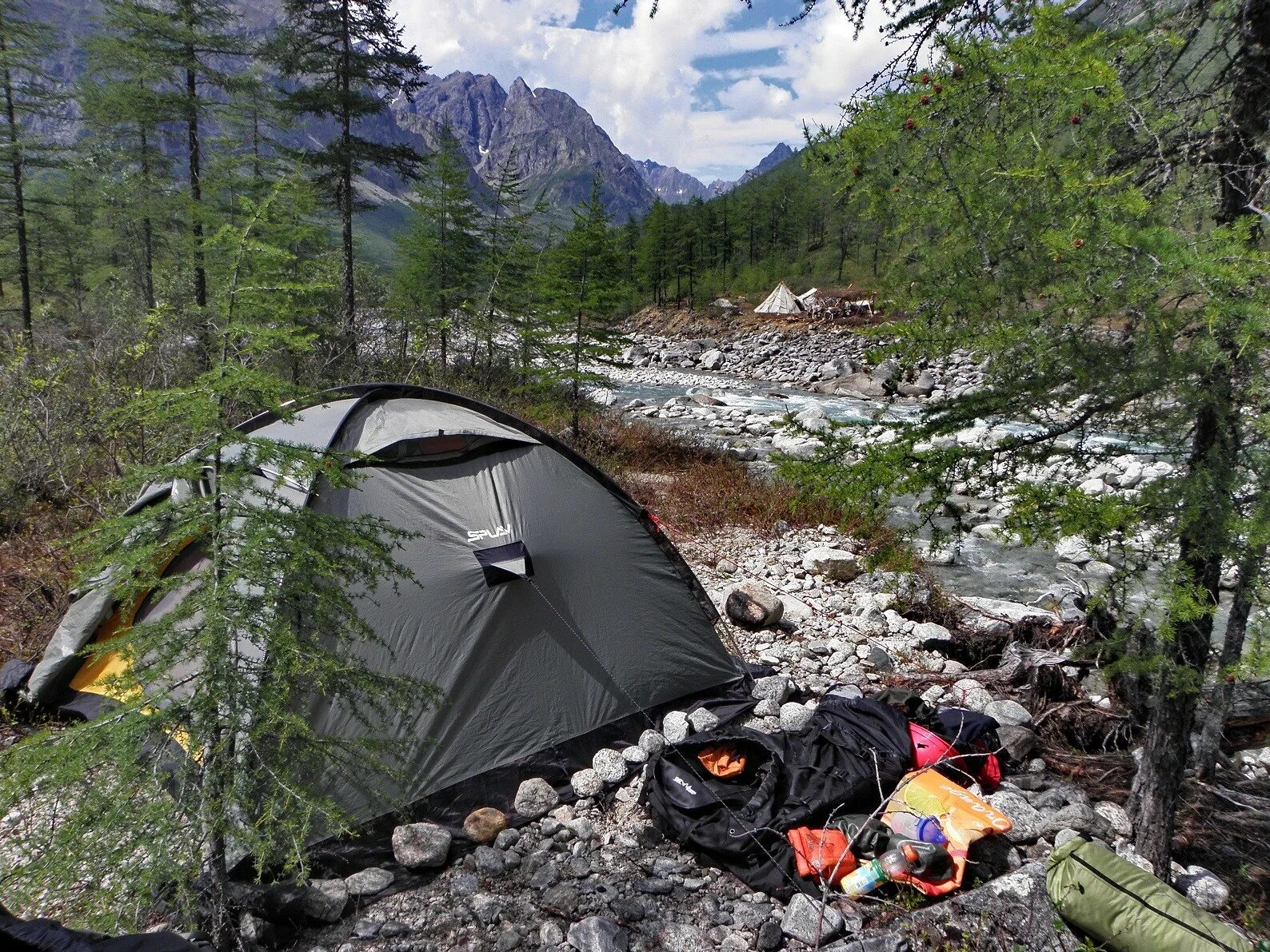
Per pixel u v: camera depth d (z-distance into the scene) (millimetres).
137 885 2727
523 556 4742
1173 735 3654
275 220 7664
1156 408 2635
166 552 3332
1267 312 2023
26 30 20031
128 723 2840
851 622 7078
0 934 1887
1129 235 2184
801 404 23297
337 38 16750
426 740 3988
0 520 7410
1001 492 2941
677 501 10930
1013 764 4727
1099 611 5867
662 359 39031
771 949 3332
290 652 2980
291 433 5262
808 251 66000
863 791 4078
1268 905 3666
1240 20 2740
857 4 3002
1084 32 2566
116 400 8516
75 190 24734
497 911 3576
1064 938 3264
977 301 2619
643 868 3867
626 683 4996
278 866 3611
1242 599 2936
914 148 2625
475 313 16875
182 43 17656
